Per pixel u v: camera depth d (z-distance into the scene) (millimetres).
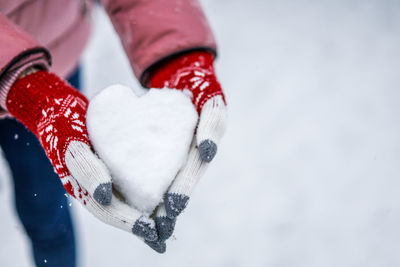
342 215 1299
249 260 1233
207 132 776
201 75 832
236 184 1361
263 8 1943
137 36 875
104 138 772
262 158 1420
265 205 1321
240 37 1812
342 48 1781
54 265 1124
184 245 1256
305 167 1403
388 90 1634
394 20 1893
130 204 762
